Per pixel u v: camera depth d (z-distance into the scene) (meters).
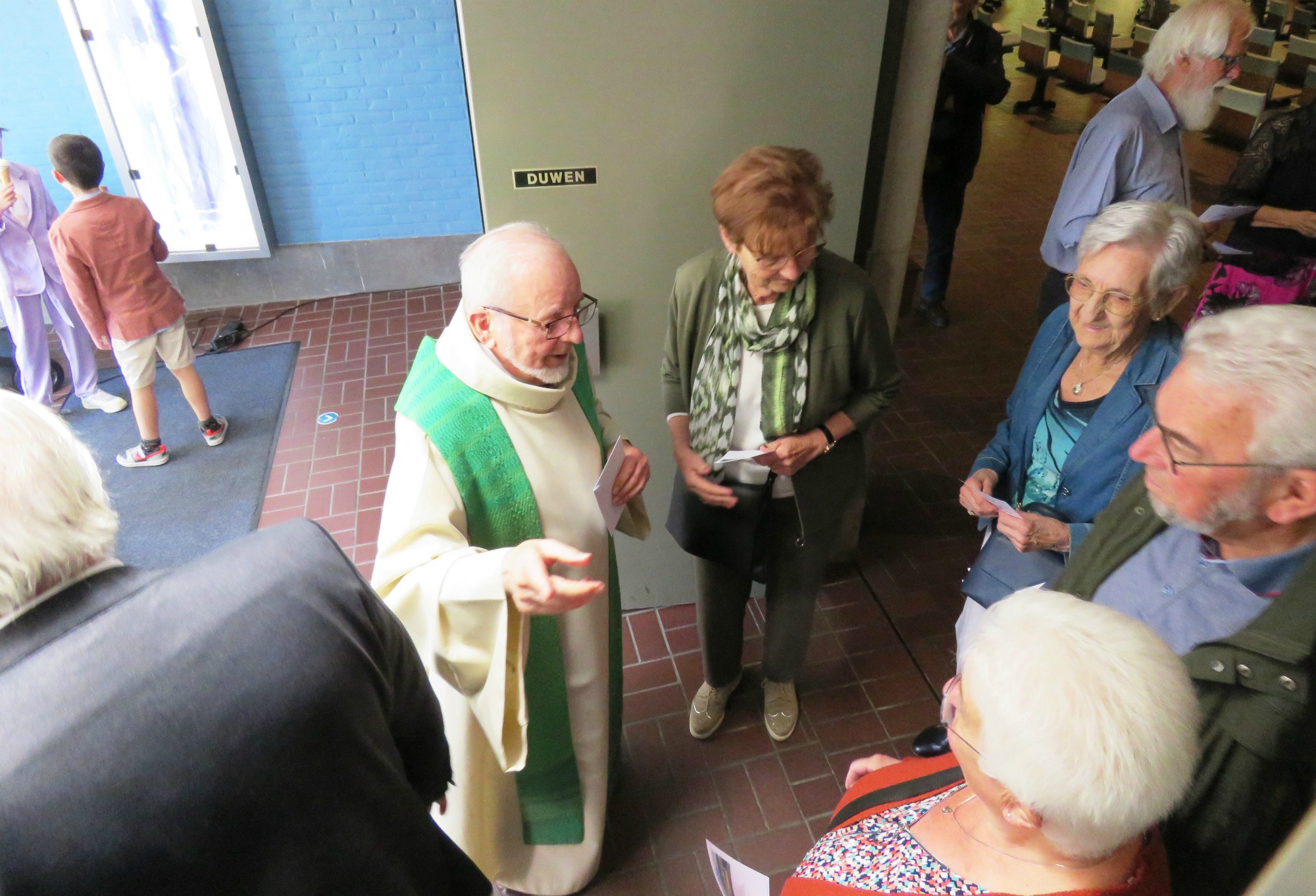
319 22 4.54
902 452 3.64
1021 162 6.48
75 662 0.80
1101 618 0.79
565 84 1.95
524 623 1.33
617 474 1.63
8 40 4.30
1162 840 1.00
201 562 0.93
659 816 2.18
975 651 0.81
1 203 3.61
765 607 2.62
